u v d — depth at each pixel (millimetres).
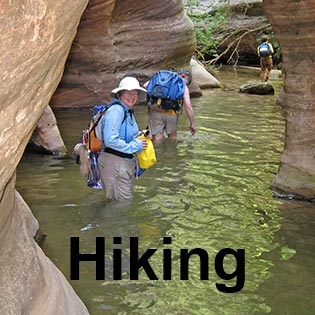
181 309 3805
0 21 1569
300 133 6066
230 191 6422
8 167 2121
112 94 5855
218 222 5449
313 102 5902
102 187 6027
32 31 1722
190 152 8242
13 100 1846
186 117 11250
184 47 14977
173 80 8523
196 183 6703
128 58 13609
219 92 15203
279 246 4871
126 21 13617
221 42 22641
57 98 12984
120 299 3930
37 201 5934
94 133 5891
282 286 4148
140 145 5906
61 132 9852
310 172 6051
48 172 7121
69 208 5727
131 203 5906
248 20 23031
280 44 5914
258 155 8180
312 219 5523
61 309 3021
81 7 2053
